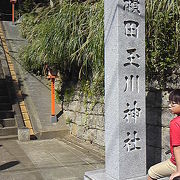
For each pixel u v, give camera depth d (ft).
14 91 29.68
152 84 15.42
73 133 25.35
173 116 13.98
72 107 26.00
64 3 22.85
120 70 11.77
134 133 12.13
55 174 15.33
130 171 11.94
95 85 21.33
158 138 15.03
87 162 17.70
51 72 26.40
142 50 12.32
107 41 12.43
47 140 24.12
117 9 11.71
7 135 24.58
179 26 13.24
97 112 21.43
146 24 14.52
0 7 60.13
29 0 51.65
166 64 14.10
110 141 12.33
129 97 12.00
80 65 22.98
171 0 13.15
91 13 19.76
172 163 8.89
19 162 17.54
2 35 41.42
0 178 14.57
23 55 32.63
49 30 23.17
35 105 28.63
